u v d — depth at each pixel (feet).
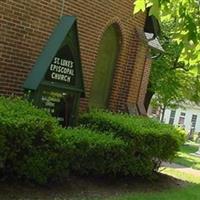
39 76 35.50
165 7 18.28
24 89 35.76
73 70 38.22
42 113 30.96
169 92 102.01
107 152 35.73
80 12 44.34
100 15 47.06
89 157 34.32
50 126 30.27
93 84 49.37
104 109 50.70
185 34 19.21
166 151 43.11
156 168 44.34
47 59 36.19
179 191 41.55
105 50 50.19
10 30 37.76
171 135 42.75
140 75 54.75
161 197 36.83
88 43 46.39
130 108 53.52
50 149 30.68
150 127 41.68
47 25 40.65
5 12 37.11
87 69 47.01
